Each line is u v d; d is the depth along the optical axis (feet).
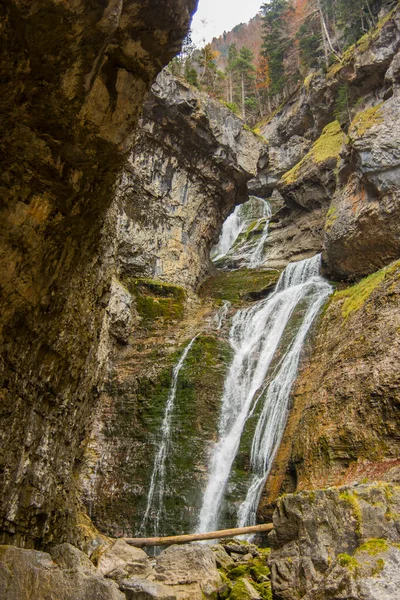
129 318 78.48
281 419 59.82
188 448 61.67
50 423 26.27
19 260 19.99
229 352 74.74
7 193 18.57
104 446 66.33
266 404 64.39
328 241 82.28
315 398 52.95
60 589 20.07
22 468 23.36
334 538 22.77
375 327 53.11
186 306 86.63
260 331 78.43
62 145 18.40
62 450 28.76
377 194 75.46
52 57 16.03
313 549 23.06
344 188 84.74
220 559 31.58
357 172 80.02
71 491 30.86
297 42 174.50
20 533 23.70
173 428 64.23
